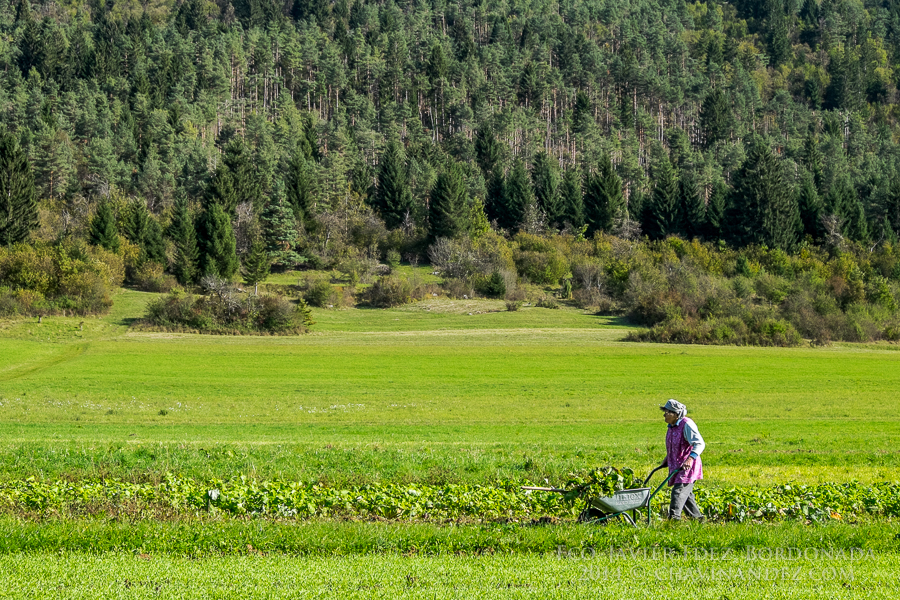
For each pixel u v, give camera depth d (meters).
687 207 171.38
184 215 140.00
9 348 86.69
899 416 48.31
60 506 13.73
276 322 104.62
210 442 25.50
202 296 109.88
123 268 130.25
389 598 8.31
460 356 87.81
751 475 19.73
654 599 8.45
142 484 16.02
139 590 8.51
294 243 154.88
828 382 70.00
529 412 50.09
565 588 8.77
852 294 121.00
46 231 145.62
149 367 75.81
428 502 14.52
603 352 91.31
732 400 57.94
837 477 19.59
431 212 168.38
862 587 9.08
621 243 161.00
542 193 179.88
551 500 14.64
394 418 46.81
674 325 103.00
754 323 102.62
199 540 10.73
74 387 61.25
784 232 157.12
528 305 135.38
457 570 9.48
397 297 133.38
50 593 8.37
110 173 171.25
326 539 10.84
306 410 50.53
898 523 13.78
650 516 12.34
